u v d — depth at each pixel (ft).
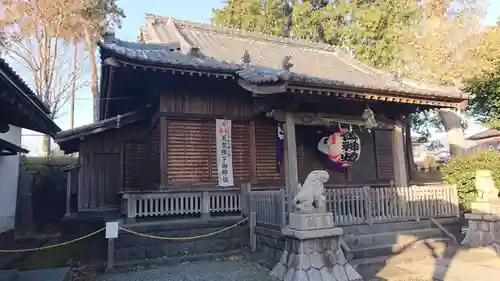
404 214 29.27
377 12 59.67
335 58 55.01
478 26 50.06
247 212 31.09
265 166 36.47
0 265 27.68
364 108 32.07
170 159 32.58
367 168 42.47
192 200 30.60
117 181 37.91
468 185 35.68
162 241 27.63
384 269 22.90
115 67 28.55
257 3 76.33
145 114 37.29
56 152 82.99
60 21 68.33
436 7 55.01
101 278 23.66
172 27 46.47
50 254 31.99
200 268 25.38
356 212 27.66
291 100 27.89
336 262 20.17
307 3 70.03
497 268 22.31
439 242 27.50
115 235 25.31
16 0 64.39
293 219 20.75
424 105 32.14
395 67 56.85
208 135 34.42
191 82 33.71
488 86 47.39
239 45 49.01
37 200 52.16
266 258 26.76
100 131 35.76
